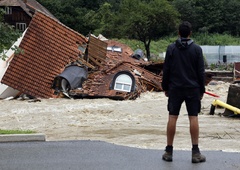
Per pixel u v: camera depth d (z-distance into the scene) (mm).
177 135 13758
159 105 25484
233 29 95000
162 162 8727
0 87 30094
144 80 32656
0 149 10164
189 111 8484
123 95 29016
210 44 86812
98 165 8586
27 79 29797
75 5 97375
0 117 21094
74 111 22969
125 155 9461
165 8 68188
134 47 70125
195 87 8359
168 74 8500
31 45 30750
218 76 49125
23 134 11398
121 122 18578
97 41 33688
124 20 70188
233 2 96812
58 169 8344
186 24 8438
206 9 95375
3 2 75062
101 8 89438
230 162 8734
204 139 12891
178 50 8391
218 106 20969
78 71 30656
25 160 9086
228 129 15406
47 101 28000
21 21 75625
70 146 10547
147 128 15969
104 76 31281
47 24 31891
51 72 30516
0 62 31922
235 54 68438
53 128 16625
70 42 32406
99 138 13328
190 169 8164
